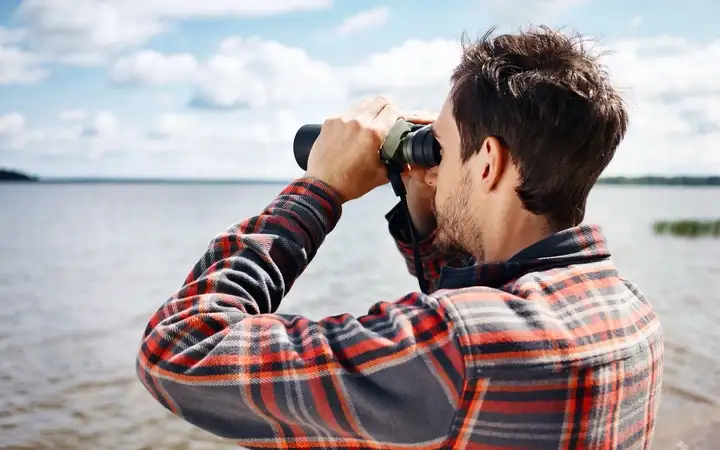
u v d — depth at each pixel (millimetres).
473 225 1061
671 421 6750
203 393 938
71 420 7488
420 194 1284
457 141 1072
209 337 958
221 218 62281
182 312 995
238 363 927
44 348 11844
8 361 10688
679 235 35312
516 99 971
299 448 976
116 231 46781
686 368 8766
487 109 1002
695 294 16094
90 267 26578
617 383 941
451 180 1088
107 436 6961
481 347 866
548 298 951
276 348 936
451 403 877
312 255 1150
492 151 1002
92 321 14922
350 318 975
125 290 20500
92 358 10930
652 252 27562
